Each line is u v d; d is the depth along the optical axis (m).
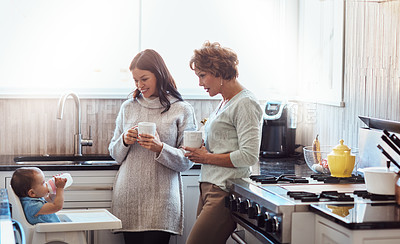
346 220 1.80
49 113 3.72
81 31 3.83
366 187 2.23
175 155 2.97
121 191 3.05
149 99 3.09
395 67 2.48
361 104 2.85
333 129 3.24
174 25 3.91
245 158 2.52
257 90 4.02
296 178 2.59
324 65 3.38
